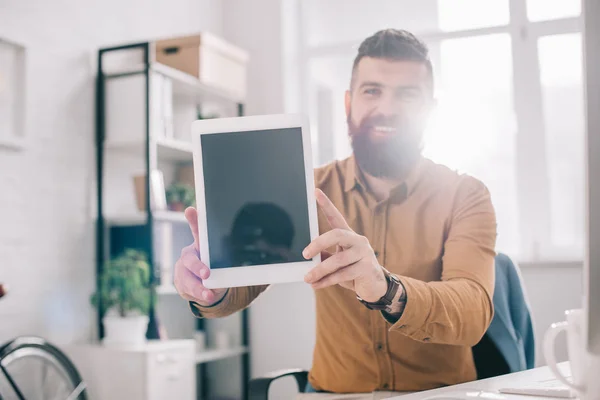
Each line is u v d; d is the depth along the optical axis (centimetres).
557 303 333
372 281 103
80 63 311
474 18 371
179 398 286
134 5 349
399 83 152
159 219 311
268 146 107
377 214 156
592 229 72
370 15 399
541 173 354
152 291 297
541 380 105
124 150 330
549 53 357
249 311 391
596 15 71
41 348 248
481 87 365
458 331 117
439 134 366
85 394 257
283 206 106
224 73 356
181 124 368
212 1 413
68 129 302
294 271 104
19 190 276
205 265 105
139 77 311
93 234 313
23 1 282
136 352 269
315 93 411
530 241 354
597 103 71
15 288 273
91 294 310
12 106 273
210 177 106
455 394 91
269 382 163
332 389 150
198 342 367
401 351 144
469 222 143
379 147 153
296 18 417
